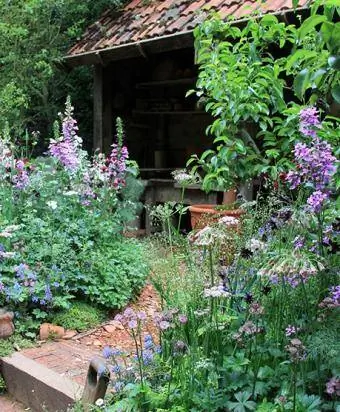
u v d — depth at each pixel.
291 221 2.20
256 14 3.30
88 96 8.19
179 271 2.68
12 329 3.19
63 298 3.50
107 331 3.44
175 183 6.03
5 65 7.52
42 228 3.77
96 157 4.52
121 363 2.64
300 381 1.81
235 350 2.02
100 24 6.96
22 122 7.18
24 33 7.15
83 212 4.15
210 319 2.05
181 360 2.03
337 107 2.57
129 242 4.39
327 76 1.80
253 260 2.27
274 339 2.08
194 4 5.93
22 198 4.01
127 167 4.79
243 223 2.69
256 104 2.79
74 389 2.46
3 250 3.48
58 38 7.68
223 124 2.91
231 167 2.98
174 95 7.48
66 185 4.16
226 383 1.92
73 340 3.29
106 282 3.77
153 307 3.75
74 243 3.94
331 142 2.11
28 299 3.42
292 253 1.79
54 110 7.93
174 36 5.30
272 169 2.75
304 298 2.04
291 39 2.76
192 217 4.87
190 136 7.41
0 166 4.08
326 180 1.84
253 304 1.97
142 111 7.39
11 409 2.70
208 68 3.03
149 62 7.45
